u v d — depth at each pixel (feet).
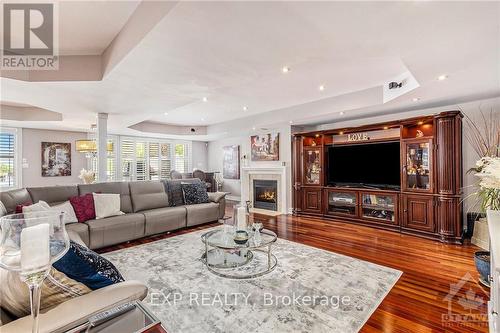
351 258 10.43
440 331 5.99
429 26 6.24
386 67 10.62
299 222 16.94
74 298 3.85
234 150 27.73
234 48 7.44
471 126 13.17
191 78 9.75
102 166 15.74
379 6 5.49
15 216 3.10
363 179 16.55
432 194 13.01
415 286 8.11
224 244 9.23
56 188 12.25
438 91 11.29
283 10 5.63
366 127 15.74
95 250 11.55
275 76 10.73
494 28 6.26
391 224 14.79
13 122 18.33
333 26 6.31
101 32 8.39
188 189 16.76
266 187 22.54
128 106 14.08
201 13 5.72
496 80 9.82
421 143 13.66
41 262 2.89
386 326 6.17
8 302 3.66
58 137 22.41
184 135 26.61
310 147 18.79
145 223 13.35
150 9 6.47
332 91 14.23
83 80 9.99
